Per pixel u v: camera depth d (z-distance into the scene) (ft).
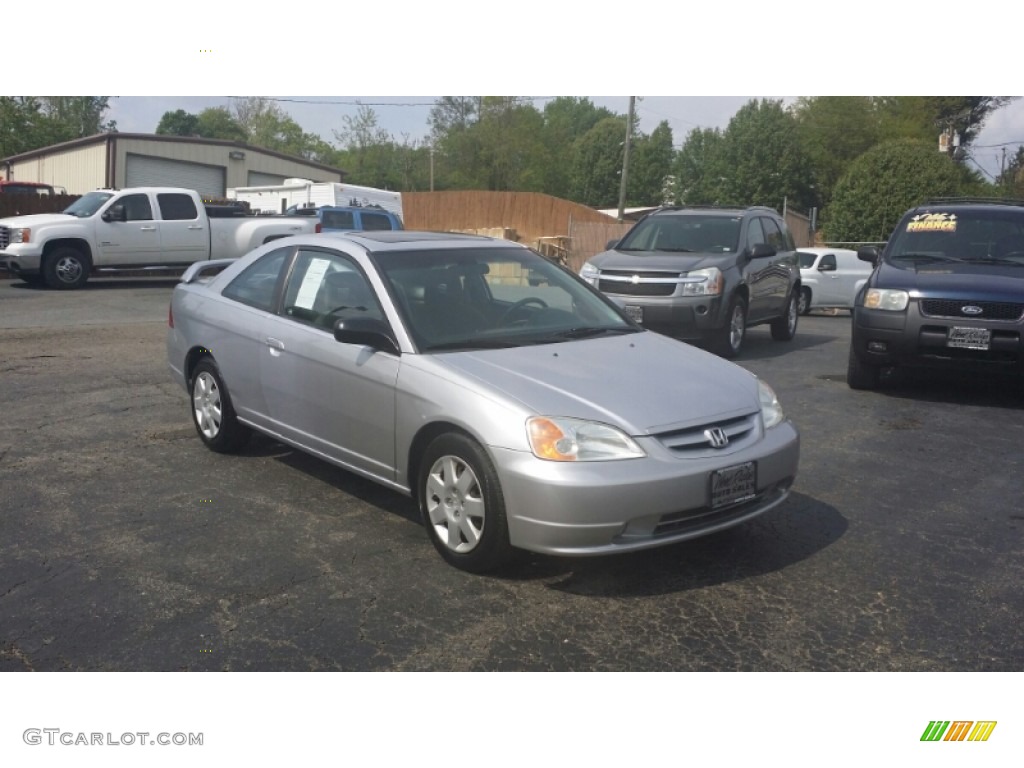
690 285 34.60
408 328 15.56
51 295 56.24
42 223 59.31
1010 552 15.51
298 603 13.19
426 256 17.30
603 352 15.79
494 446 13.41
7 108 154.20
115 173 108.47
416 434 14.84
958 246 30.07
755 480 14.15
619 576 14.25
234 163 118.62
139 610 12.91
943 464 20.86
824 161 191.11
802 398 28.32
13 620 12.60
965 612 13.21
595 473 12.92
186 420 23.61
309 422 17.24
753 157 182.70
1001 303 26.30
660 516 13.20
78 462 19.80
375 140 237.45
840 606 13.35
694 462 13.47
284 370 17.65
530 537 13.19
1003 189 164.96
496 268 17.76
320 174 129.70
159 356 33.65
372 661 11.69
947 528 16.62
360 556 14.88
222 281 20.43
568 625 12.67
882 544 15.78
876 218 135.13
